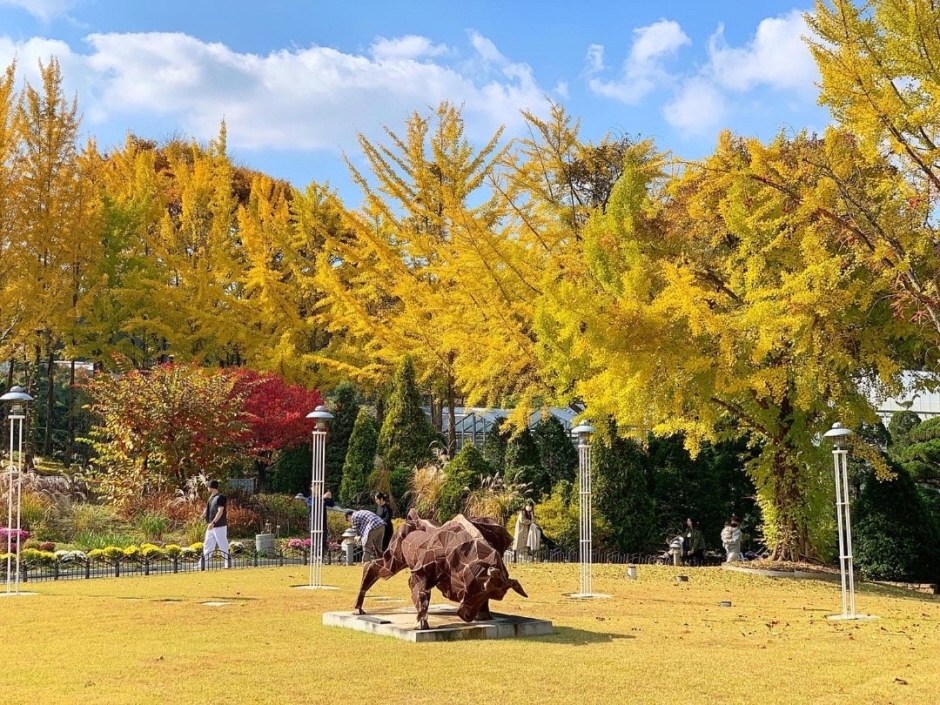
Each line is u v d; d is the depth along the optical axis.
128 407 22.41
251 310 31.39
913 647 8.25
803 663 7.28
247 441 25.34
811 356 15.52
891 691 6.24
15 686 6.00
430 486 22.94
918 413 34.47
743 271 17.92
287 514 22.81
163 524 19.67
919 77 13.16
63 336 29.05
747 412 18.27
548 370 20.53
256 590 12.25
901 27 12.94
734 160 15.91
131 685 6.04
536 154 26.14
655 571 16.83
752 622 10.10
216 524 16.59
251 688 5.98
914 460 23.06
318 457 13.56
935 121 12.97
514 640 8.16
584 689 6.11
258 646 7.61
